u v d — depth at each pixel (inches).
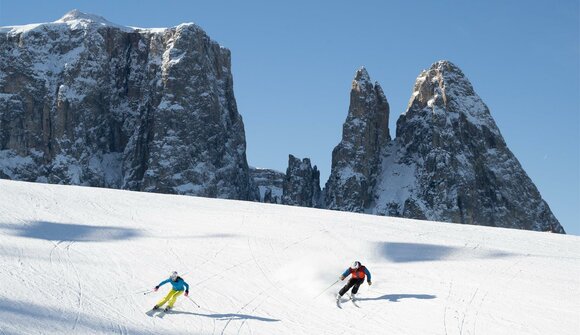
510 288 1178.6
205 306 993.5
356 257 1355.8
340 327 949.8
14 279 1000.9
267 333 904.3
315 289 1119.6
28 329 795.4
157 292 1034.1
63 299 941.8
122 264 1169.4
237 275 1167.6
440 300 1087.0
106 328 852.0
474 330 959.6
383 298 1087.6
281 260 1284.4
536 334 954.7
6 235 1293.1
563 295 1152.2
